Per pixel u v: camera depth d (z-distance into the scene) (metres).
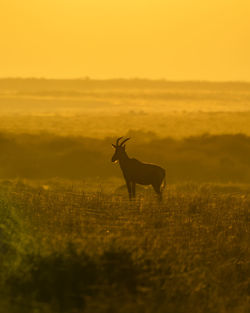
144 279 37.03
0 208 57.56
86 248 39.97
